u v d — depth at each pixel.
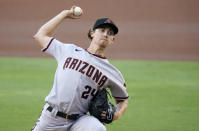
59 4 106.06
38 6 105.38
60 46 21.59
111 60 67.00
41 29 21.98
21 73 52.88
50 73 53.00
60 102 20.78
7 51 75.31
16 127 30.80
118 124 32.22
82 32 89.62
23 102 38.41
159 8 104.81
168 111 36.06
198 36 88.94
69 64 20.98
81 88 20.80
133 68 57.59
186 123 32.50
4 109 35.91
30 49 77.38
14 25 95.44
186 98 40.81
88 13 101.62
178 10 103.56
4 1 108.56
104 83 21.09
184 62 64.69
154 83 47.78
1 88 44.25
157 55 73.69
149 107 37.38
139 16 101.38
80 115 21.45
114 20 98.81
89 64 20.89
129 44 82.44
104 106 20.84
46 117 21.28
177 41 85.25
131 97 41.06
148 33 90.56
